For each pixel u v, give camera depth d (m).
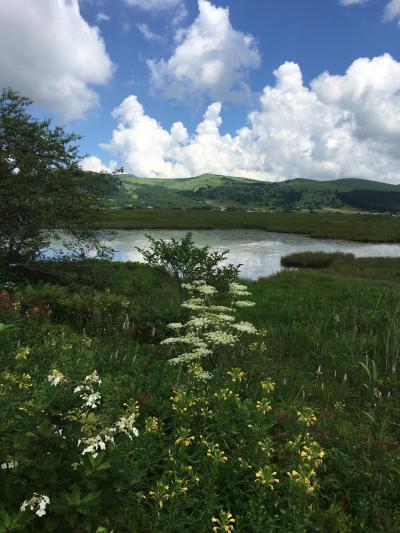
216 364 8.00
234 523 3.83
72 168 15.88
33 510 2.70
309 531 3.79
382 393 8.16
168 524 3.37
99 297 12.16
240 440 4.51
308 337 11.66
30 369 6.18
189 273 12.21
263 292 20.38
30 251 15.98
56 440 2.90
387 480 4.59
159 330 10.54
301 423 5.34
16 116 15.23
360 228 83.75
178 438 4.35
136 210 162.38
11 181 14.29
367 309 15.28
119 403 5.47
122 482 2.98
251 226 91.12
